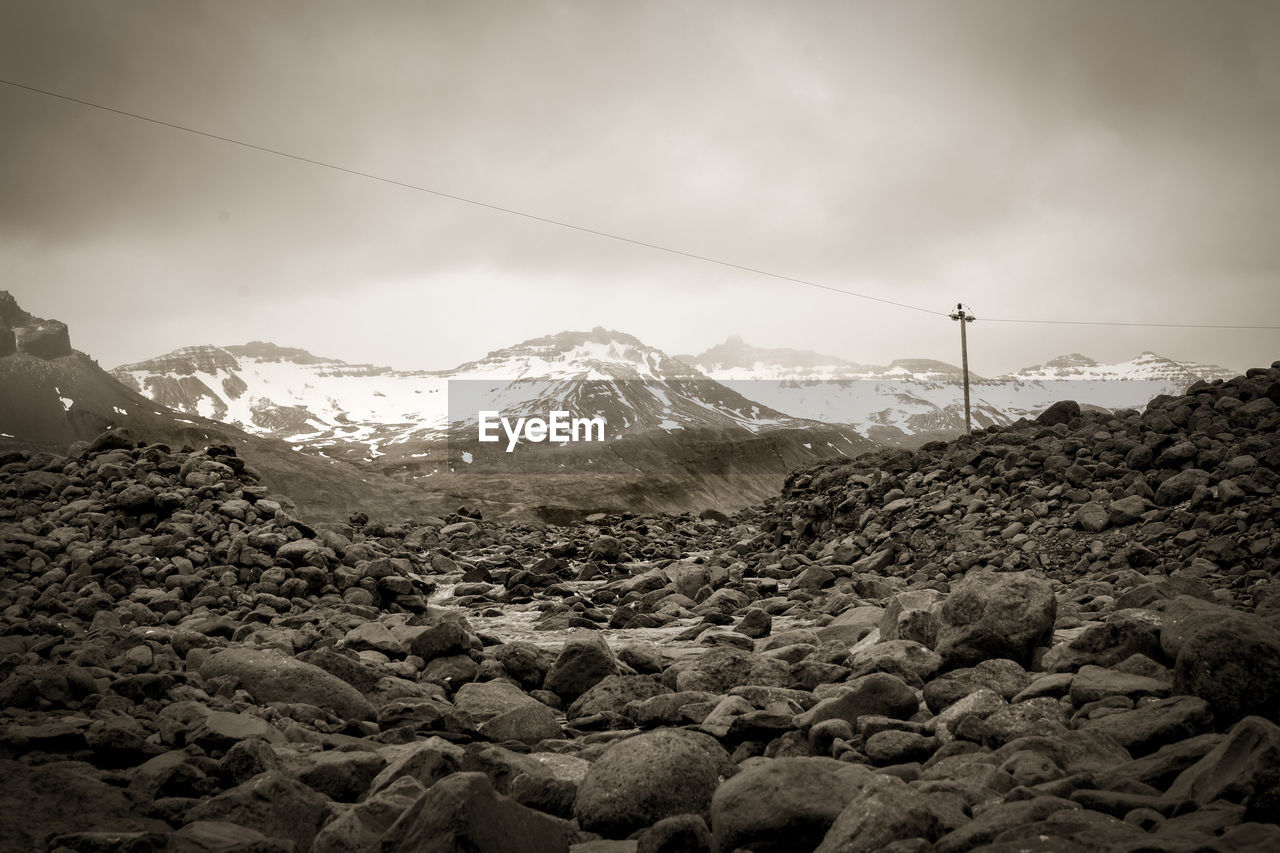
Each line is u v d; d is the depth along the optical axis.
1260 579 14.24
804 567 23.83
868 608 13.25
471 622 18.53
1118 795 5.11
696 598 20.52
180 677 9.90
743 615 17.50
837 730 7.17
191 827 5.51
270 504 21.39
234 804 5.92
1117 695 7.04
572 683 10.54
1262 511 16.22
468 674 11.49
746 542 29.73
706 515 50.91
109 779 6.63
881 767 6.64
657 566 28.08
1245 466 18.11
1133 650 7.98
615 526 47.31
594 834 5.92
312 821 6.02
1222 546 15.69
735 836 5.20
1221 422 20.36
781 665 9.77
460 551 33.94
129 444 24.34
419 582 23.59
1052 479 21.39
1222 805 4.72
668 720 8.48
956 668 9.02
